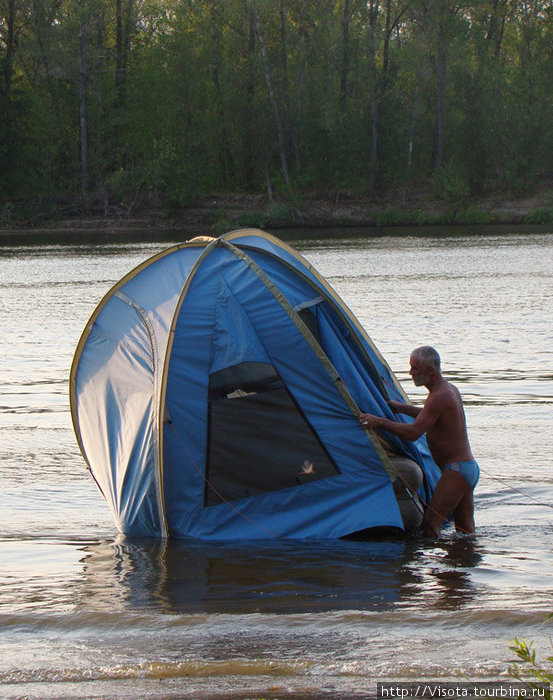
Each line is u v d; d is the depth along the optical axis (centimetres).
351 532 935
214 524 954
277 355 976
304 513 955
